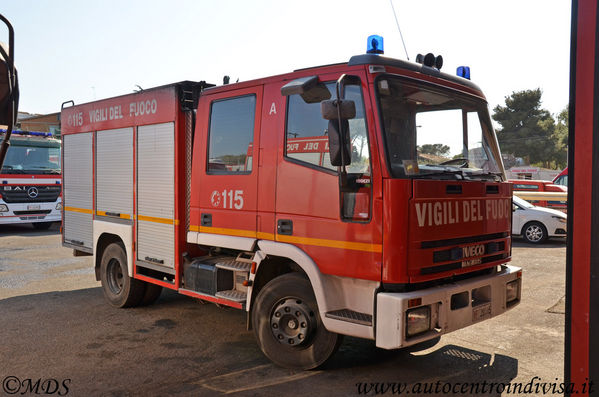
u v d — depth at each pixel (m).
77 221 7.55
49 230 16.27
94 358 4.94
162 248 5.92
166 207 5.84
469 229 4.39
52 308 6.78
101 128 6.93
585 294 2.58
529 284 8.30
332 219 4.22
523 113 51.25
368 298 4.12
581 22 2.55
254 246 4.84
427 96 4.41
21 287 8.05
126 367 4.71
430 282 4.18
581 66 2.55
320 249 4.30
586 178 2.56
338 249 4.18
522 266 10.00
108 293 6.91
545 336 5.66
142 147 6.19
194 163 5.48
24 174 15.12
